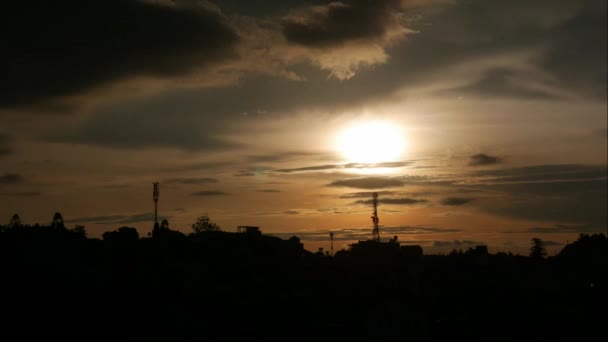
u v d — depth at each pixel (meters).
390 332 89.25
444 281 121.25
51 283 81.12
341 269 119.44
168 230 126.12
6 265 83.88
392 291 106.75
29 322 70.44
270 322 85.88
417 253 143.38
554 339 93.38
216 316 84.88
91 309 77.19
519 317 100.31
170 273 96.06
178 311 81.44
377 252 137.88
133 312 78.88
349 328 87.75
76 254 95.62
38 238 98.00
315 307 95.38
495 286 116.44
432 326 94.31
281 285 103.50
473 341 90.31
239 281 101.44
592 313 103.94
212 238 123.19
